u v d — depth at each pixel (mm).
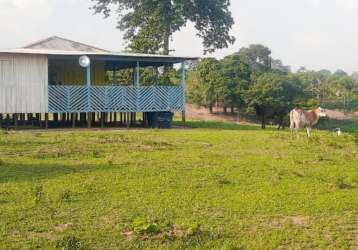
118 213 8219
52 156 13406
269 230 7539
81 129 22047
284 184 10477
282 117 26641
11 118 26109
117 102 22953
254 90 31125
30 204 8648
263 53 71000
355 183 10820
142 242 6973
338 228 7703
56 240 6969
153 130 21641
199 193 9586
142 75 35031
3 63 21172
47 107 21875
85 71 25578
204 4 36969
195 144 16469
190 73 43875
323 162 13359
